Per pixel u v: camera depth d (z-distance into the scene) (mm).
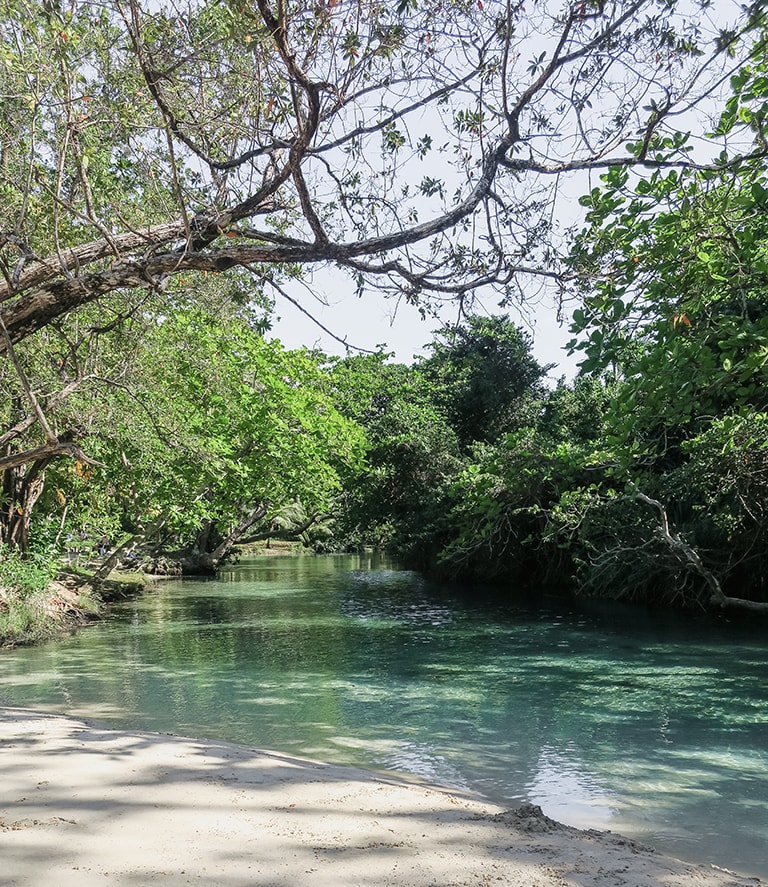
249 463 28141
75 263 7105
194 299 10953
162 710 11508
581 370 9547
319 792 6797
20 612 19188
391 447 36875
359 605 26625
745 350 9469
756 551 22688
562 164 7164
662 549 23625
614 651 16953
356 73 6527
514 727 10555
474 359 39594
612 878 4965
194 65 7016
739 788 7973
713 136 8977
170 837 5355
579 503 22938
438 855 5246
